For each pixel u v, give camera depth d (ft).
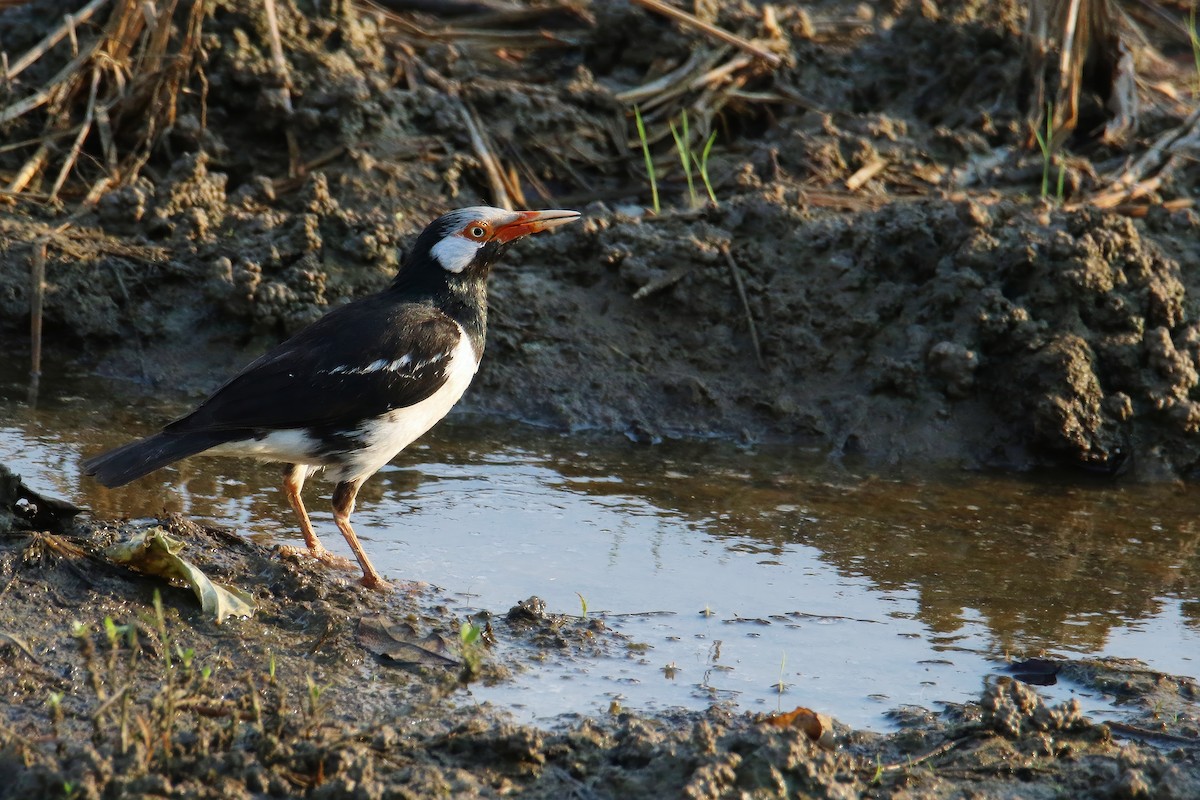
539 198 52.16
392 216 48.49
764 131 56.90
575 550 34.86
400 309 33.73
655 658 29.37
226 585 30.07
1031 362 43.45
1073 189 51.55
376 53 55.16
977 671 29.50
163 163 50.85
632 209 52.21
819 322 45.73
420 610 30.73
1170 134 55.26
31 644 26.63
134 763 22.24
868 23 61.26
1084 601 33.27
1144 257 45.29
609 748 24.81
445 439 42.16
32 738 23.36
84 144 51.08
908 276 46.55
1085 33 56.18
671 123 53.93
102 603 28.40
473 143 52.42
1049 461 43.37
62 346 45.29
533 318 45.80
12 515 31.17
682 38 57.67
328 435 32.30
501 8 60.18
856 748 25.88
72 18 51.67
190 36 50.49
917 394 44.19
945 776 24.97
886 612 32.19
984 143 54.75
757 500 38.96
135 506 35.24
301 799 22.43
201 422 31.27
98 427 40.09
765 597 32.71
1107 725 26.68
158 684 25.96
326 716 25.46
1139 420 43.34
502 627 30.19
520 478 39.55
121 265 45.96
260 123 51.39
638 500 38.45
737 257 47.09
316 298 45.47
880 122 55.01
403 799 22.36
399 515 36.50
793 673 29.04
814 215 48.62
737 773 23.50
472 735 24.70
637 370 45.21
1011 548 36.42
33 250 45.65
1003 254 45.44
